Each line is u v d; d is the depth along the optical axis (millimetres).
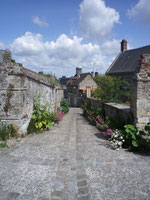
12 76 5676
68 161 3918
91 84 35000
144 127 4887
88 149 4793
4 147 4766
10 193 2670
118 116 7191
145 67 5117
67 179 3137
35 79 7133
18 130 5750
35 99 7387
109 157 4137
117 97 11078
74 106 36531
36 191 2740
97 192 2721
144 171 3377
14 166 3598
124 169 3480
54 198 2574
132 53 22359
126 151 4570
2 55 6086
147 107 5141
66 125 9211
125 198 2555
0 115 5699
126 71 19812
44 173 3330
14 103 5715
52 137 6125
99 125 8141
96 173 3338
